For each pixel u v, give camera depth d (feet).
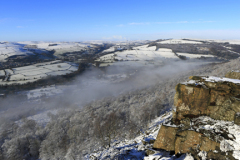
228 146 51.06
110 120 195.31
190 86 67.10
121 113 229.04
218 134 55.21
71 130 192.65
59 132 198.70
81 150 155.33
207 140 55.83
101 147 146.61
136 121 189.06
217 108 62.85
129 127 168.25
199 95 65.87
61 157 154.10
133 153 79.51
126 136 157.79
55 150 165.89
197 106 66.54
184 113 68.49
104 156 92.63
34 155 175.42
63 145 172.14
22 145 180.45
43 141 180.55
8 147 175.11
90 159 102.78
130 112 227.61
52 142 175.73
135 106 241.96
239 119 55.67
